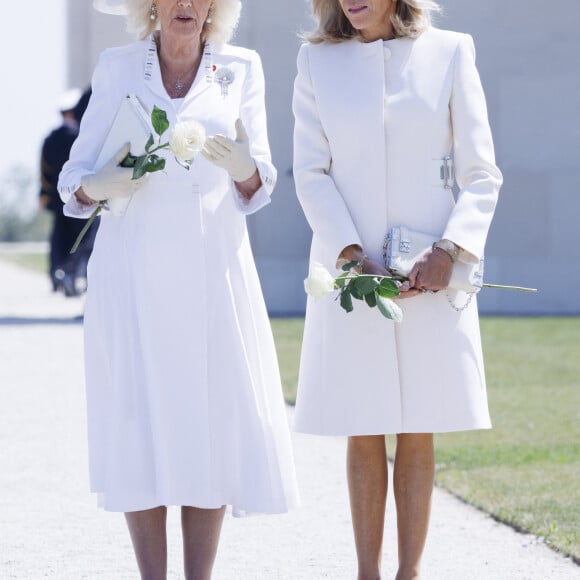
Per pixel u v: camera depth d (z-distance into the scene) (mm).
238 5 13609
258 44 48469
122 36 54656
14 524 17750
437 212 13633
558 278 50969
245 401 13109
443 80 13609
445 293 13555
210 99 13367
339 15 14039
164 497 12727
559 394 29188
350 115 13617
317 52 14016
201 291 13039
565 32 50125
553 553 16047
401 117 13531
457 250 13273
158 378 12891
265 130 13703
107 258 13250
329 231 13445
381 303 12703
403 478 13914
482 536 16922
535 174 50656
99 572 15375
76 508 18688
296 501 13516
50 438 24000
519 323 46000
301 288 50188
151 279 12984
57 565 15695
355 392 13547
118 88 13484
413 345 13508
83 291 57938
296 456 22734
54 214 53469
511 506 18250
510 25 50156
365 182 13609
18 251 117938
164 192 13102
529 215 50844
